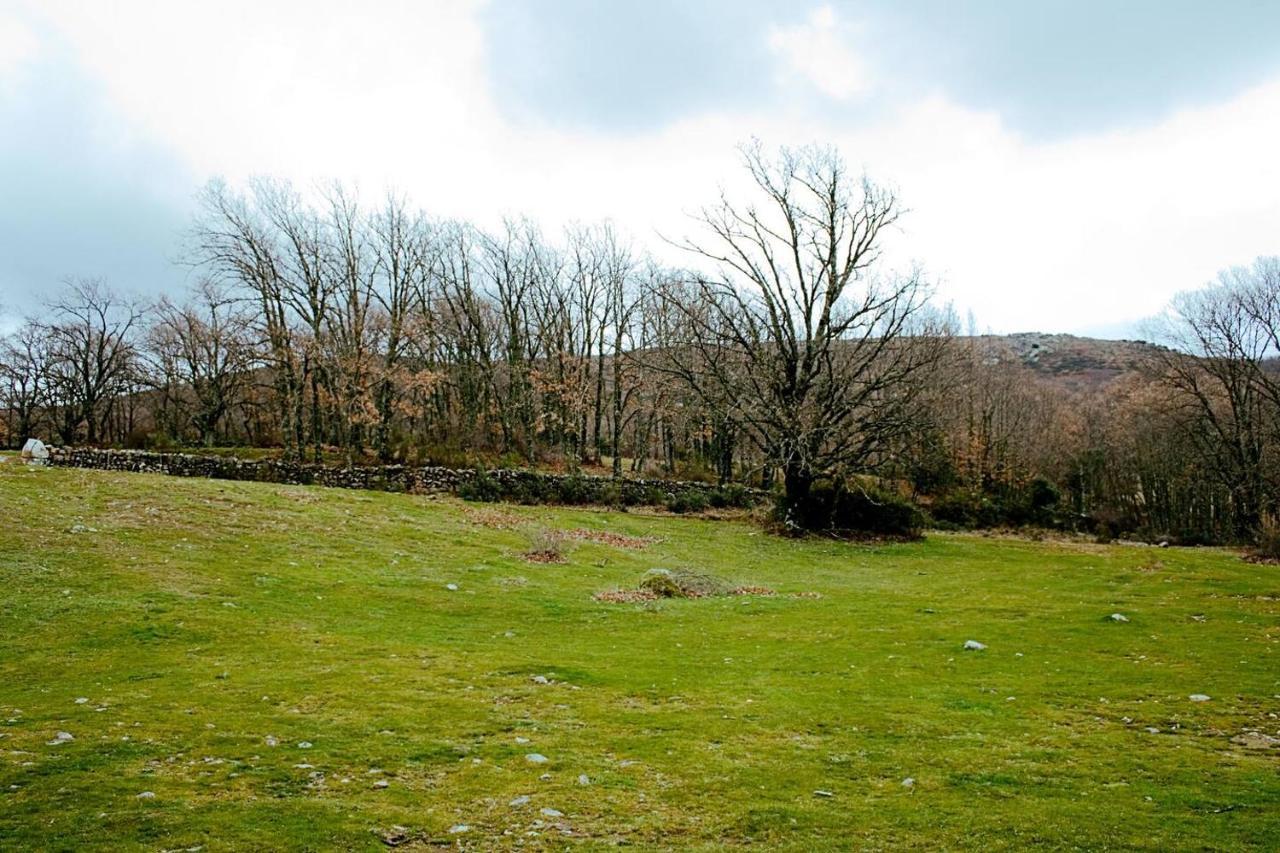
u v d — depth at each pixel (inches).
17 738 358.3
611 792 328.8
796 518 1573.6
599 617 730.8
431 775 341.1
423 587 798.5
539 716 430.0
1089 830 289.0
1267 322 2121.1
